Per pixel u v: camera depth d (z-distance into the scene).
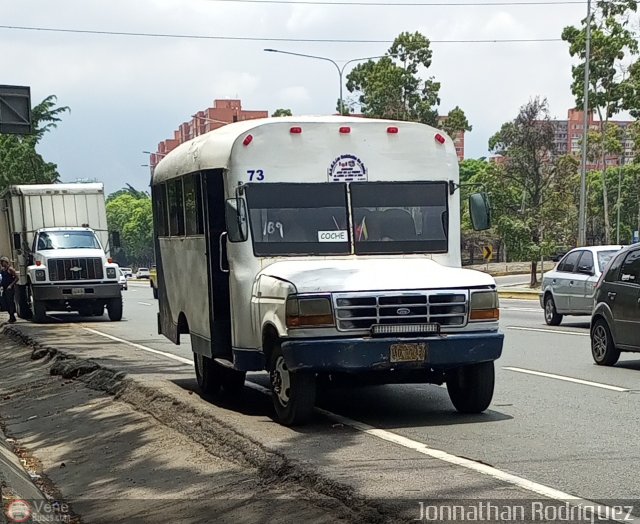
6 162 65.62
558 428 9.28
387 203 10.48
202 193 11.05
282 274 9.57
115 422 11.59
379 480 7.21
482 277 9.63
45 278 27.53
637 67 50.31
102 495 8.52
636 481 7.10
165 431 10.51
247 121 11.14
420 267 9.90
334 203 10.37
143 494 8.25
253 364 10.15
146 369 15.17
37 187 29.28
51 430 12.01
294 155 10.33
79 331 24.08
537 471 7.44
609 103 51.56
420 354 9.18
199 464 8.85
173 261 12.88
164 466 9.05
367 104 60.56
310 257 10.23
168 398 11.93
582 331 20.41
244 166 10.20
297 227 10.26
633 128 59.47
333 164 10.41
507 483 7.02
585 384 12.30
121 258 155.75
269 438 8.98
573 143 106.94
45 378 16.27
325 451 8.34
